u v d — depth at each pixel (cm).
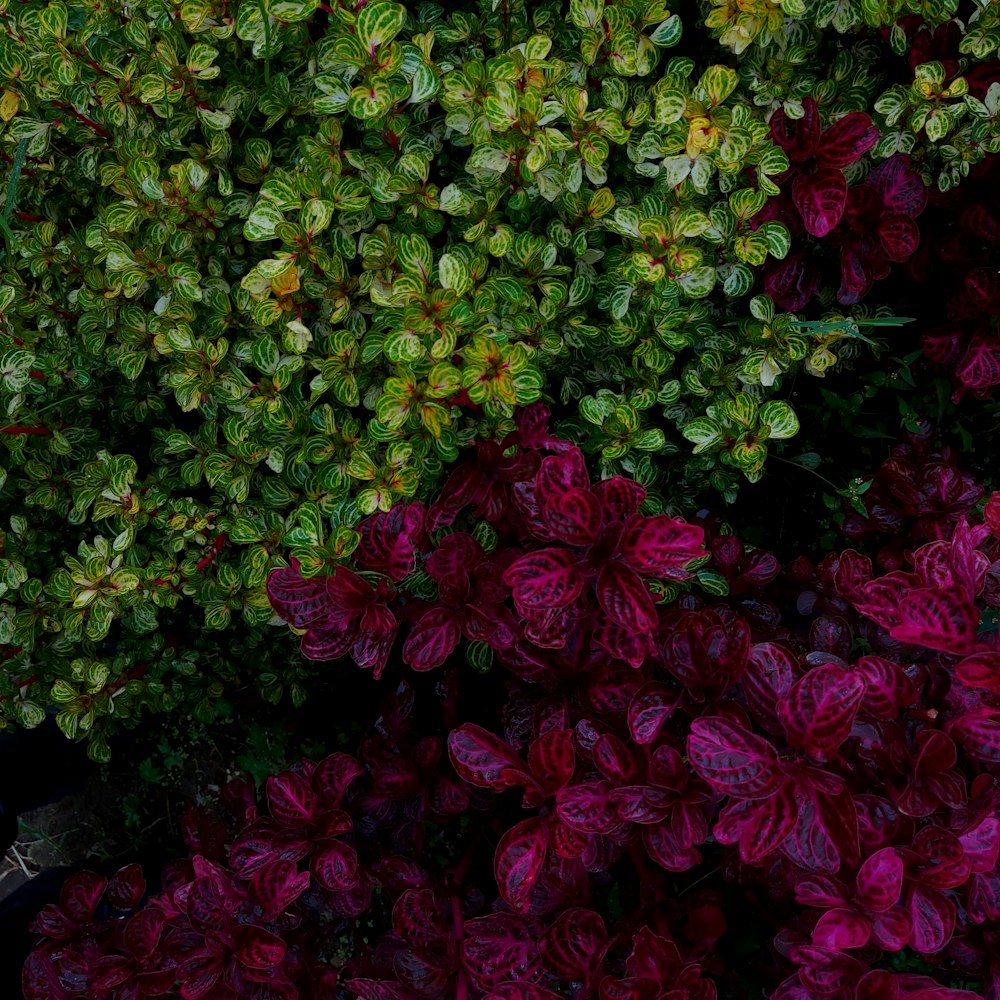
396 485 86
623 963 90
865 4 85
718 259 91
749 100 92
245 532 91
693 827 80
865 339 94
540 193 88
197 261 91
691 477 99
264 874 84
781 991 79
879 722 81
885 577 82
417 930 87
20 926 106
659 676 91
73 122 90
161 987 85
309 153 85
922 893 76
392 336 80
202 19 83
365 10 77
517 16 91
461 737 84
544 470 81
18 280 92
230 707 112
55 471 99
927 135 92
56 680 97
